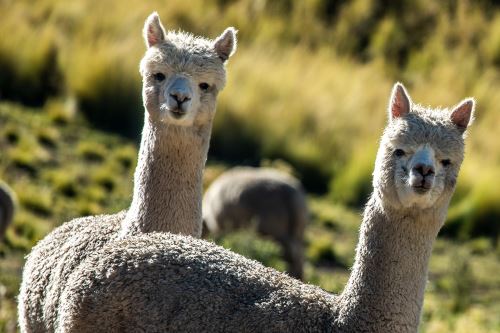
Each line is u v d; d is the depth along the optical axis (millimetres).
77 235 29438
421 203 23766
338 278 59031
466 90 101562
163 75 30641
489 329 54094
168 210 30562
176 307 24797
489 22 112812
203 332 24469
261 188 58344
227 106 85312
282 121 87375
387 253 24297
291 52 102688
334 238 69938
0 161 66750
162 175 30594
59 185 64812
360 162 82000
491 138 92625
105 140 77875
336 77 98938
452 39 110938
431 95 98312
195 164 30844
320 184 83188
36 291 29031
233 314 24406
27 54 84875
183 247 25906
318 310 24547
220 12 108125
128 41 91000
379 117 92625
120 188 67875
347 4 114250
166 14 102375
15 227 56750
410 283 24297
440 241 75188
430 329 52125
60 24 94250
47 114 79562
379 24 112250
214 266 25234
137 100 83625
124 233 29656
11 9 93625
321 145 86938
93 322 25531
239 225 58438
